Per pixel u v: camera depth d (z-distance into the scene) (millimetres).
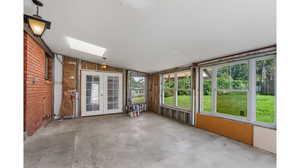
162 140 3074
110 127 4039
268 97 2658
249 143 2828
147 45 3137
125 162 2170
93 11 1975
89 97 5520
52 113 4770
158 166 2072
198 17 1824
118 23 2262
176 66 4816
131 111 5824
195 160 2248
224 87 3473
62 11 2043
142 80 6852
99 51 4055
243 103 3068
